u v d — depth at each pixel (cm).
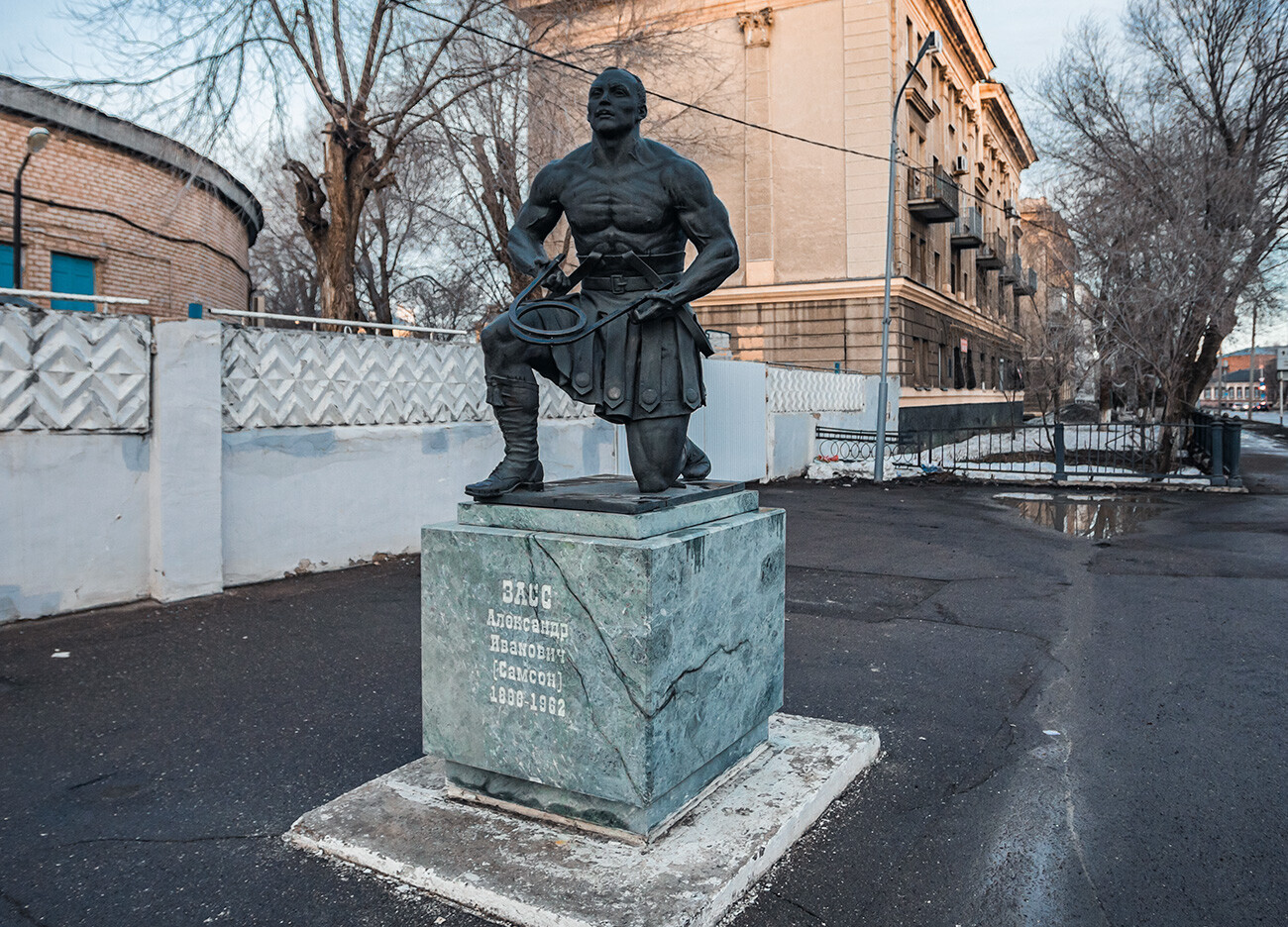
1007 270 4156
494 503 331
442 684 332
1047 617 679
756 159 2481
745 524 342
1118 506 1381
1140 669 545
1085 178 1977
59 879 298
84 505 656
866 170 2372
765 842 302
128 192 1446
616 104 325
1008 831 333
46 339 622
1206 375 1978
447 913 275
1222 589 780
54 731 435
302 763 397
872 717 459
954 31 3089
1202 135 1834
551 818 316
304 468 790
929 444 2552
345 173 1405
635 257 332
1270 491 1552
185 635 605
